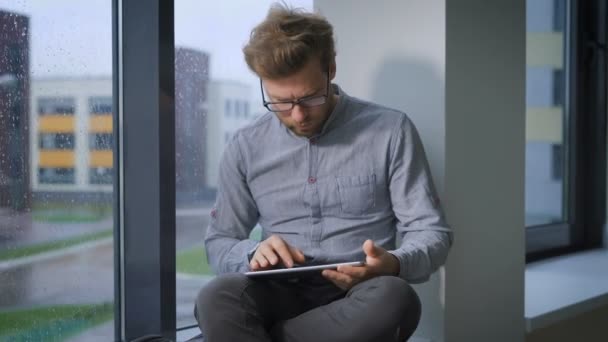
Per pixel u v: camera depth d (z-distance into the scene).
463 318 1.75
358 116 1.52
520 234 1.95
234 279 1.24
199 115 1.80
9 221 1.48
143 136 1.68
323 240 1.47
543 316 1.96
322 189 1.48
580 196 2.89
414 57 1.72
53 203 1.57
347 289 1.27
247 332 1.20
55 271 1.58
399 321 1.18
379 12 1.79
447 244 1.41
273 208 1.51
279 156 1.50
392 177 1.49
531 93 2.66
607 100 2.89
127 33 1.67
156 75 1.64
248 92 1.89
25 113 1.51
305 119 1.38
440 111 1.67
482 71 1.78
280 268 1.31
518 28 1.91
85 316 1.65
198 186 1.81
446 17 1.66
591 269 2.54
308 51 1.32
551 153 2.78
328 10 1.91
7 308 1.48
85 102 1.63
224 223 1.54
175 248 1.72
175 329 1.72
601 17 2.85
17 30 1.49
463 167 1.73
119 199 1.71
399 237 1.80
